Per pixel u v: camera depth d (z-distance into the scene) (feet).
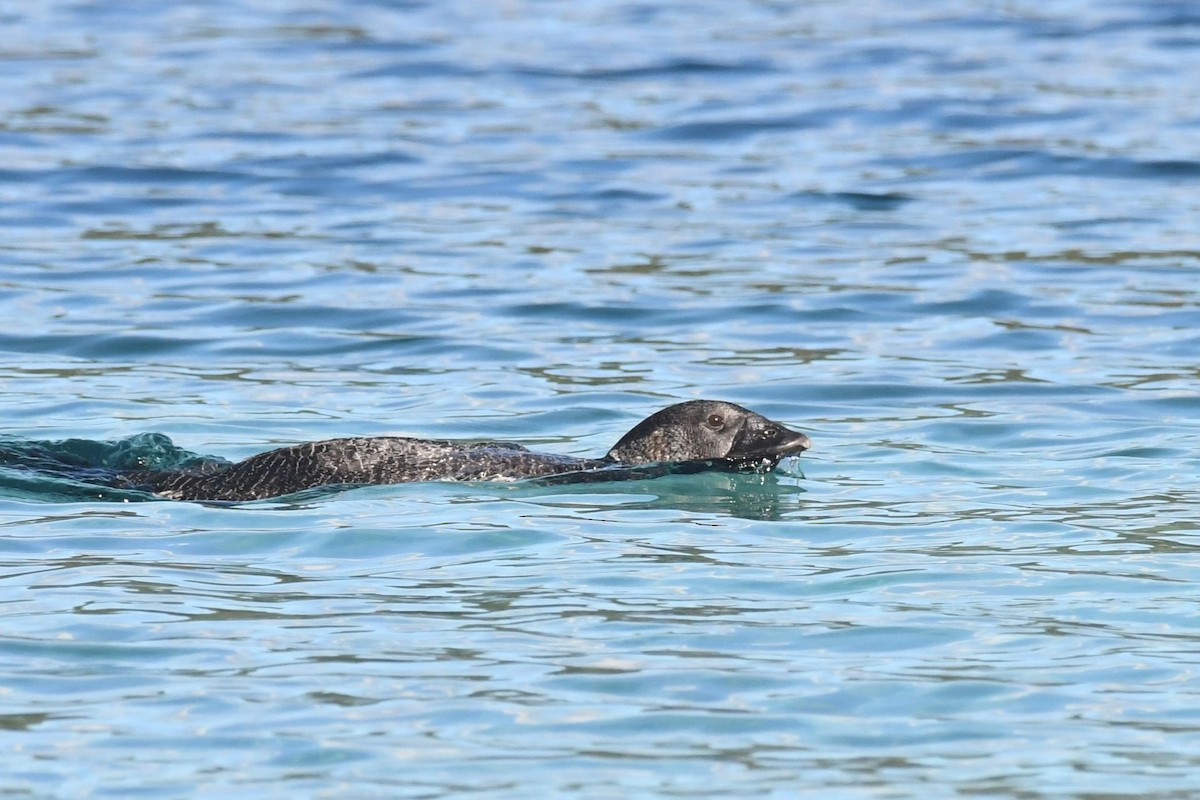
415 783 77.20
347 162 249.75
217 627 95.86
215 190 235.61
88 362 165.58
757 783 77.36
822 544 113.09
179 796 75.97
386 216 224.53
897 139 262.26
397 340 174.29
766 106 281.54
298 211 226.58
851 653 92.63
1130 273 196.65
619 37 338.75
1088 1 371.35
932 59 315.78
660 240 213.05
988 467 132.87
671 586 103.81
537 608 99.50
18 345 170.81
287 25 351.05
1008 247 207.92
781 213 225.56
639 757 79.87
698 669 90.07
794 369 164.04
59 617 97.09
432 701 85.87
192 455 134.92
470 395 155.94
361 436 139.54
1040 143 257.55
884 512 120.67
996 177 241.96
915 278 195.62
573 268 200.75
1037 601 100.83
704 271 199.41
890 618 97.91
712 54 320.91
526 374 162.81
